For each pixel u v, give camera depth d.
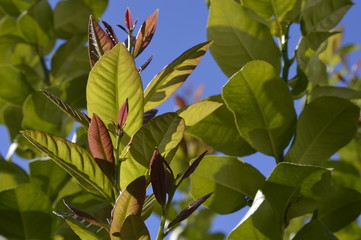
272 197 1.22
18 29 1.85
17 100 1.75
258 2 1.39
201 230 1.74
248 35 1.39
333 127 1.31
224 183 1.29
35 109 1.66
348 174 1.74
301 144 1.31
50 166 1.54
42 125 1.67
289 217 1.24
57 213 1.11
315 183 1.21
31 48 1.91
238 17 1.39
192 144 1.60
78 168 1.12
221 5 1.39
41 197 1.40
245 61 1.38
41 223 1.39
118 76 1.09
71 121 1.73
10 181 1.60
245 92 1.28
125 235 1.06
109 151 1.09
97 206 1.40
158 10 1.16
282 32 1.39
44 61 1.86
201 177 1.29
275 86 1.28
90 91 1.10
